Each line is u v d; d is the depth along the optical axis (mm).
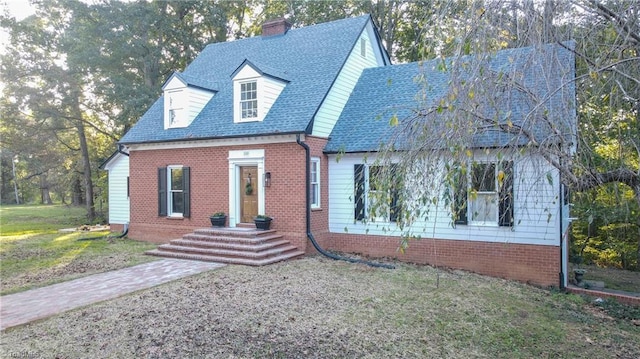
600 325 7832
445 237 12125
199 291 8852
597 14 5715
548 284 10648
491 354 6297
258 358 5797
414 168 6520
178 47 26359
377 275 10586
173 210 15734
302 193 12844
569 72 5926
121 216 18453
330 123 14203
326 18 26000
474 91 5488
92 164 28516
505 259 11227
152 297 8422
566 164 5836
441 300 8641
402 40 25969
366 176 13125
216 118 14977
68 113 24281
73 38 22078
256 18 29766
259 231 12898
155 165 15812
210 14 25969
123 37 22484
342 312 7707
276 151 13297
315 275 10383
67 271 11109
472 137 6039
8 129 24000
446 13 5910
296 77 15031
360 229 13516
